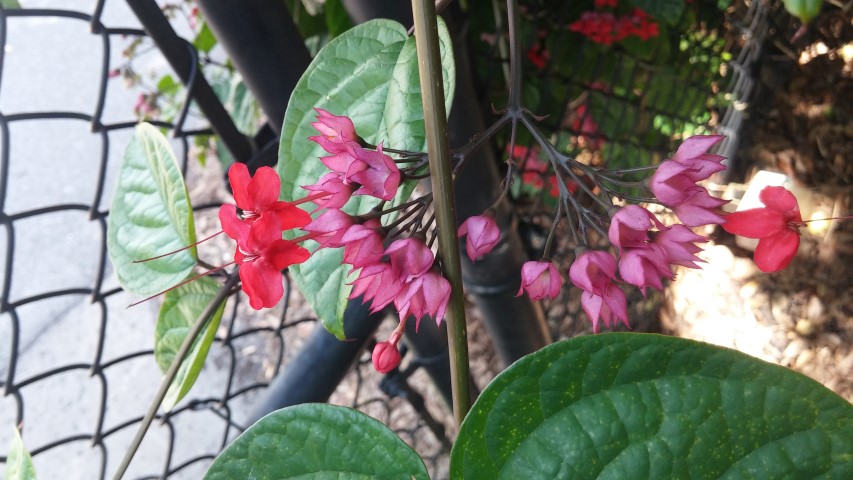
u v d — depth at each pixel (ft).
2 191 0.85
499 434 0.50
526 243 1.73
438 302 0.57
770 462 0.48
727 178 2.66
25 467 0.73
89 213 0.95
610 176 0.69
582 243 0.66
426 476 0.54
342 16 1.47
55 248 2.69
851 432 0.48
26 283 2.61
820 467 0.48
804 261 2.43
